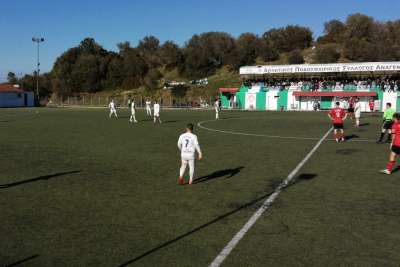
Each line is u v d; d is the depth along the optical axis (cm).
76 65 10475
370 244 698
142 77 10219
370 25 10094
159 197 995
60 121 3666
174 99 8169
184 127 2988
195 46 10331
